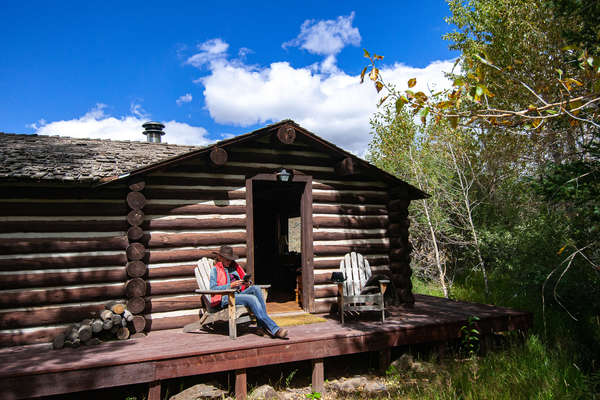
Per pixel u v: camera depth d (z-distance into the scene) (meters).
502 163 12.18
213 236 6.39
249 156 6.86
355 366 6.33
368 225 7.83
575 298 7.23
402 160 12.30
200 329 5.91
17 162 5.62
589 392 4.44
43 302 5.38
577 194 6.01
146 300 5.83
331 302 7.29
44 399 4.93
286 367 6.21
